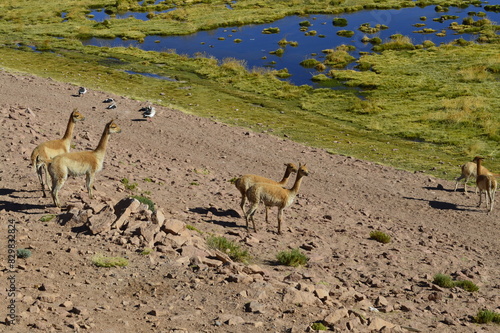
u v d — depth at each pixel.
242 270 17.52
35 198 23.09
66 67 75.00
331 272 20.48
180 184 31.27
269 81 70.50
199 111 56.88
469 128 52.31
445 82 67.81
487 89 64.06
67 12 119.69
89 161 22.05
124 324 13.05
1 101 48.25
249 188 23.80
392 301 18.17
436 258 24.39
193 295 15.27
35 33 97.62
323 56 84.75
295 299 15.55
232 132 47.81
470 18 101.94
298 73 76.00
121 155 36.34
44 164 22.98
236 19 109.81
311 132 51.62
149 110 49.16
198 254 18.50
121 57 82.12
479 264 24.56
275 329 13.59
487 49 81.00
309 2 124.19
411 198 35.38
